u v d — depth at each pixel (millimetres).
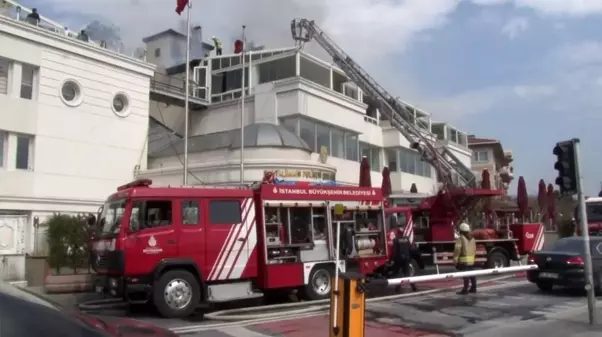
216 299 12023
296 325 10305
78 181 24203
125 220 11227
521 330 9680
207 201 12172
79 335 3295
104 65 25641
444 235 19969
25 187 22250
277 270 12836
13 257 15922
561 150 10891
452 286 16172
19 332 3084
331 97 31047
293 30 31391
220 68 36219
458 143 51656
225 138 28125
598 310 12023
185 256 11680
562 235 35750
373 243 14883
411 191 32344
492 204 22578
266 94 29922
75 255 16672
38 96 22953
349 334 7223
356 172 32781
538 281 14953
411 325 10250
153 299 11227
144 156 27344
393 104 28500
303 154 26422
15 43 22109
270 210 13094
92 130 24953
